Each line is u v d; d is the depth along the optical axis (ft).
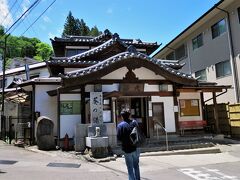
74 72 42.83
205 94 79.10
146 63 46.88
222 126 60.90
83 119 44.57
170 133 52.13
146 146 43.01
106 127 40.57
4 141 62.08
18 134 57.67
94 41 67.05
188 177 26.22
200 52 81.15
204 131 61.98
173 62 64.44
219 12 71.15
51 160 35.47
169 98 53.62
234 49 66.28
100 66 44.14
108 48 56.80
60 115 47.11
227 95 70.08
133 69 47.24
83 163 33.45
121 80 46.91
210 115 64.03
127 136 21.20
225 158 37.01
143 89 48.14
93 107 42.19
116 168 30.37
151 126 51.13
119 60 44.75
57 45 67.87
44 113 53.93
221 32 71.41
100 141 36.68
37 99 54.24
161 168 30.48
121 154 38.58
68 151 42.55
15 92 75.36
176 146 43.09
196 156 38.68
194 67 84.48
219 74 72.74
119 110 50.60
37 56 207.51
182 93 61.72
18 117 61.21
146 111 51.62
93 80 44.34
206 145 45.14
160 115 52.54
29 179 24.67
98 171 28.78
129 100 51.96
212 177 26.22
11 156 38.78
